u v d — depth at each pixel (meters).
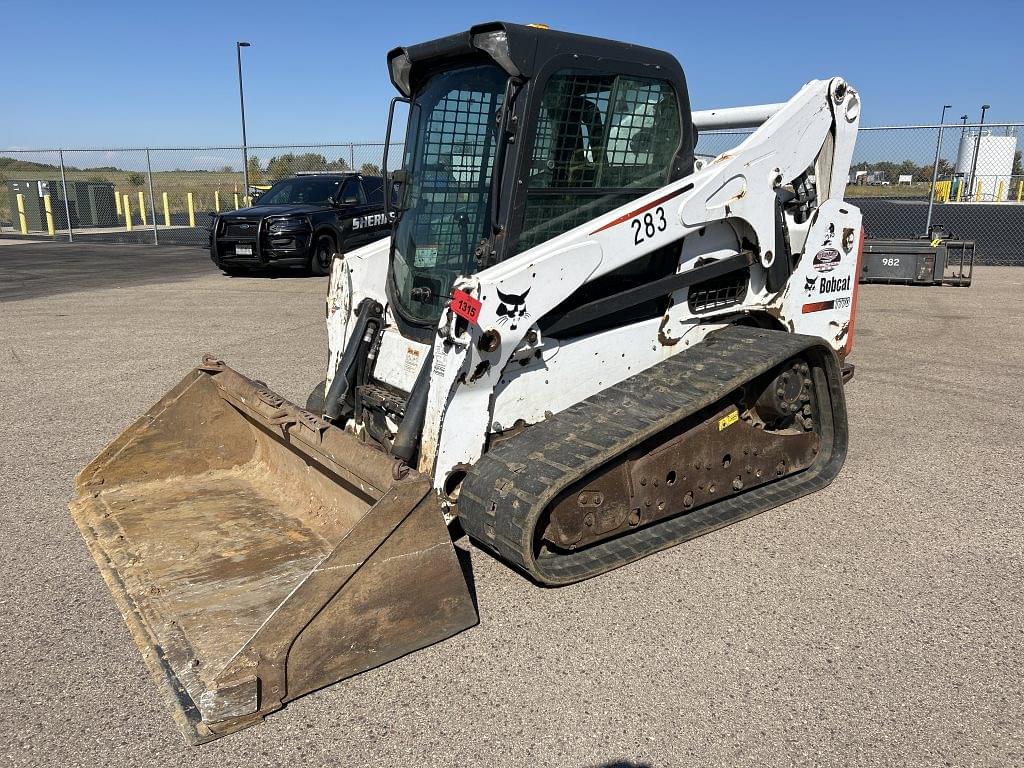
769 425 4.45
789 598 3.41
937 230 13.00
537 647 3.05
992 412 6.03
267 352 8.10
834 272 5.03
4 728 2.62
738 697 2.75
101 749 2.52
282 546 3.54
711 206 4.14
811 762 2.44
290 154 20.30
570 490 3.46
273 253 13.74
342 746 2.53
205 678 2.66
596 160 3.88
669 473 3.84
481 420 3.55
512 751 2.50
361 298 4.48
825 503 4.40
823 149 4.84
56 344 8.62
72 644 3.09
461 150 3.90
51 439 5.47
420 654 3.01
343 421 4.36
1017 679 2.85
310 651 2.74
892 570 3.65
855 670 2.90
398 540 2.86
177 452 4.27
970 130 14.95
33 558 3.79
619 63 3.82
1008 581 3.55
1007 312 10.11
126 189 33.66
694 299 4.38
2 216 31.89
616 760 2.45
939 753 2.48
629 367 4.12
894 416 5.95
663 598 3.41
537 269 3.49
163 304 11.40
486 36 3.51
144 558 3.44
